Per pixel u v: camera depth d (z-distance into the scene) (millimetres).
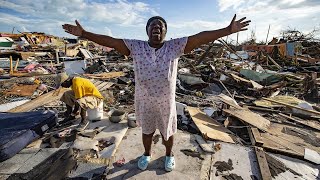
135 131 4383
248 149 3920
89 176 2926
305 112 6582
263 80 10859
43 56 19828
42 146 3824
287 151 3932
